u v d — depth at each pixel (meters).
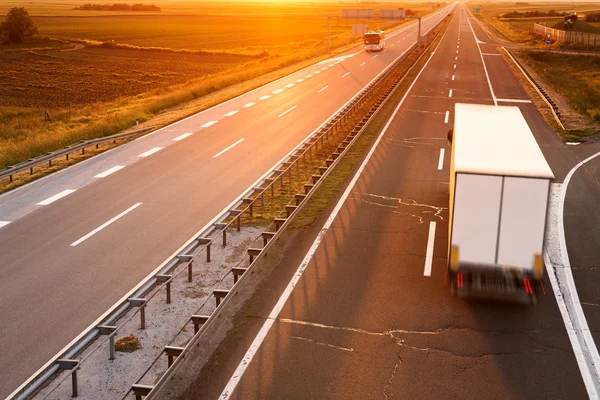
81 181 18.86
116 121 28.81
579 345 9.11
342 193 16.88
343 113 27.86
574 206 16.05
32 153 22.50
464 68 49.44
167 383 7.86
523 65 53.78
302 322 9.67
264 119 29.11
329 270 11.74
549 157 21.56
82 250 13.13
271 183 16.77
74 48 86.88
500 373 8.33
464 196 10.21
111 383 8.21
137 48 84.38
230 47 89.00
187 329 9.68
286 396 7.73
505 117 14.67
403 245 13.10
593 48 68.44
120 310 9.24
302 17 190.50
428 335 9.34
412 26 119.00
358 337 9.23
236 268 10.96
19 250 13.13
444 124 27.14
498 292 10.87
